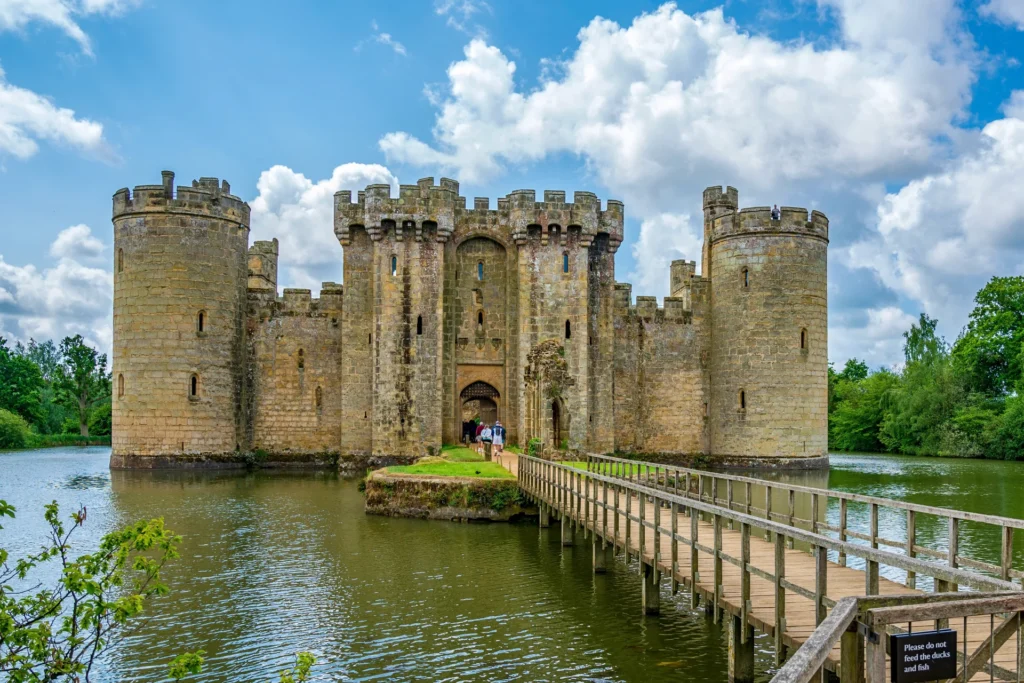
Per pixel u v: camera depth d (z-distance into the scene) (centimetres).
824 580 1027
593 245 4675
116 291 4356
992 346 6731
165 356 4272
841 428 7875
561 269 4441
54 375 11369
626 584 1980
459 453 4203
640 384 5062
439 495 2919
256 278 5400
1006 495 3641
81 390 8712
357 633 1638
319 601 1859
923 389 6806
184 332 4294
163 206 4288
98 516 2892
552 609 1772
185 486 3759
